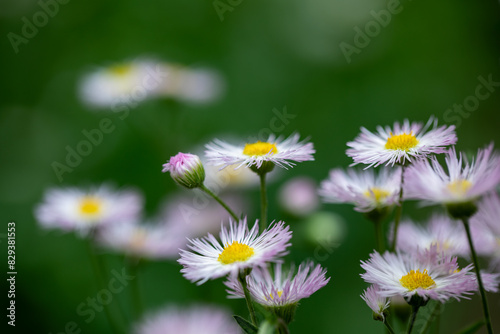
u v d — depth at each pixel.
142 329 0.34
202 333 0.33
